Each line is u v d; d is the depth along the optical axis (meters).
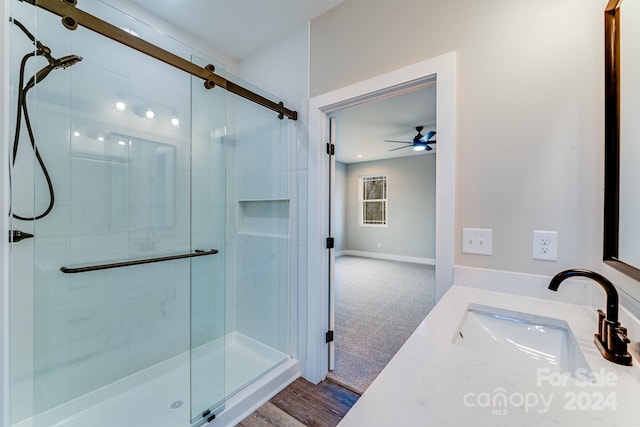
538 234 1.15
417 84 1.50
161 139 1.93
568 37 1.08
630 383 0.61
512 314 1.03
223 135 2.29
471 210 1.29
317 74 1.91
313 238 1.96
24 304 1.41
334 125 2.05
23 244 1.40
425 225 6.24
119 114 1.73
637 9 0.83
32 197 1.42
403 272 5.33
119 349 1.76
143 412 1.60
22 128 1.37
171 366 1.99
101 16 1.60
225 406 1.58
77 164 1.57
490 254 1.25
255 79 2.30
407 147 5.47
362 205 7.19
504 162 1.22
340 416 1.62
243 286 2.37
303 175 2.01
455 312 1.02
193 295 2.12
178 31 2.02
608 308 0.74
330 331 2.03
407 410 0.52
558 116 1.10
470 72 1.30
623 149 0.90
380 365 2.14
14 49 1.33
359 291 4.07
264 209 2.27
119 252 1.75
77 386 1.59
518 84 1.18
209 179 2.22
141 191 1.85
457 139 1.33
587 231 1.06
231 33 2.08
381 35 1.60
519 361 0.70
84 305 1.62
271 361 2.10
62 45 1.47
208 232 2.22
